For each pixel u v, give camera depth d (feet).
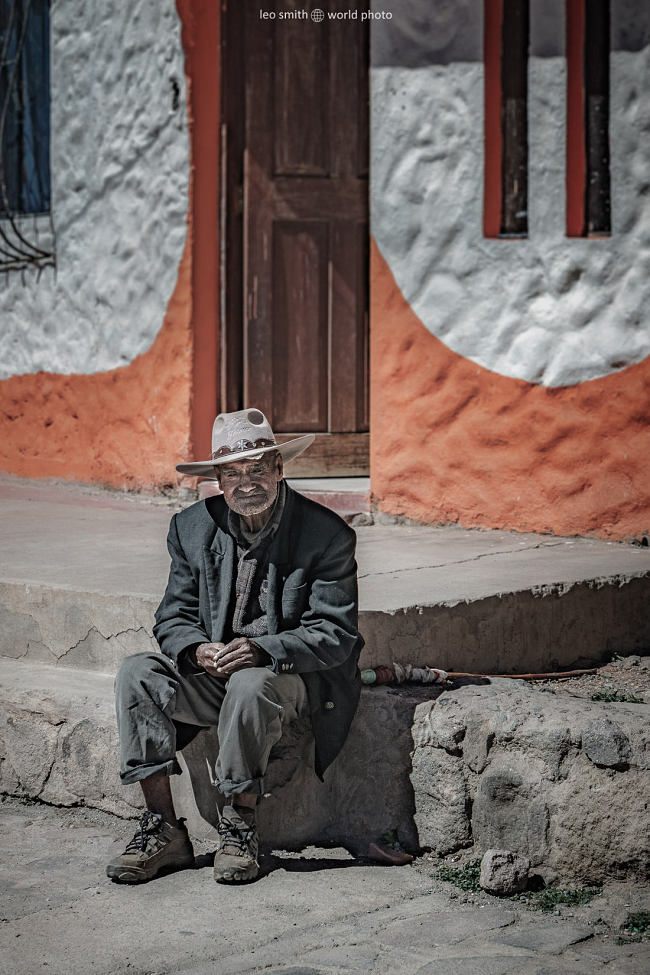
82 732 16.94
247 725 14.53
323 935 13.34
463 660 17.46
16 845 15.99
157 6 28.76
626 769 14.26
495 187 24.56
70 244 31.94
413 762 15.55
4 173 35.32
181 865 15.28
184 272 28.43
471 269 24.62
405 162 25.35
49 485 32.78
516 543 23.11
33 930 13.46
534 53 23.77
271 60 28.71
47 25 33.78
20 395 33.83
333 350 29.48
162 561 20.80
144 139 29.43
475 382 24.66
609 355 23.16
